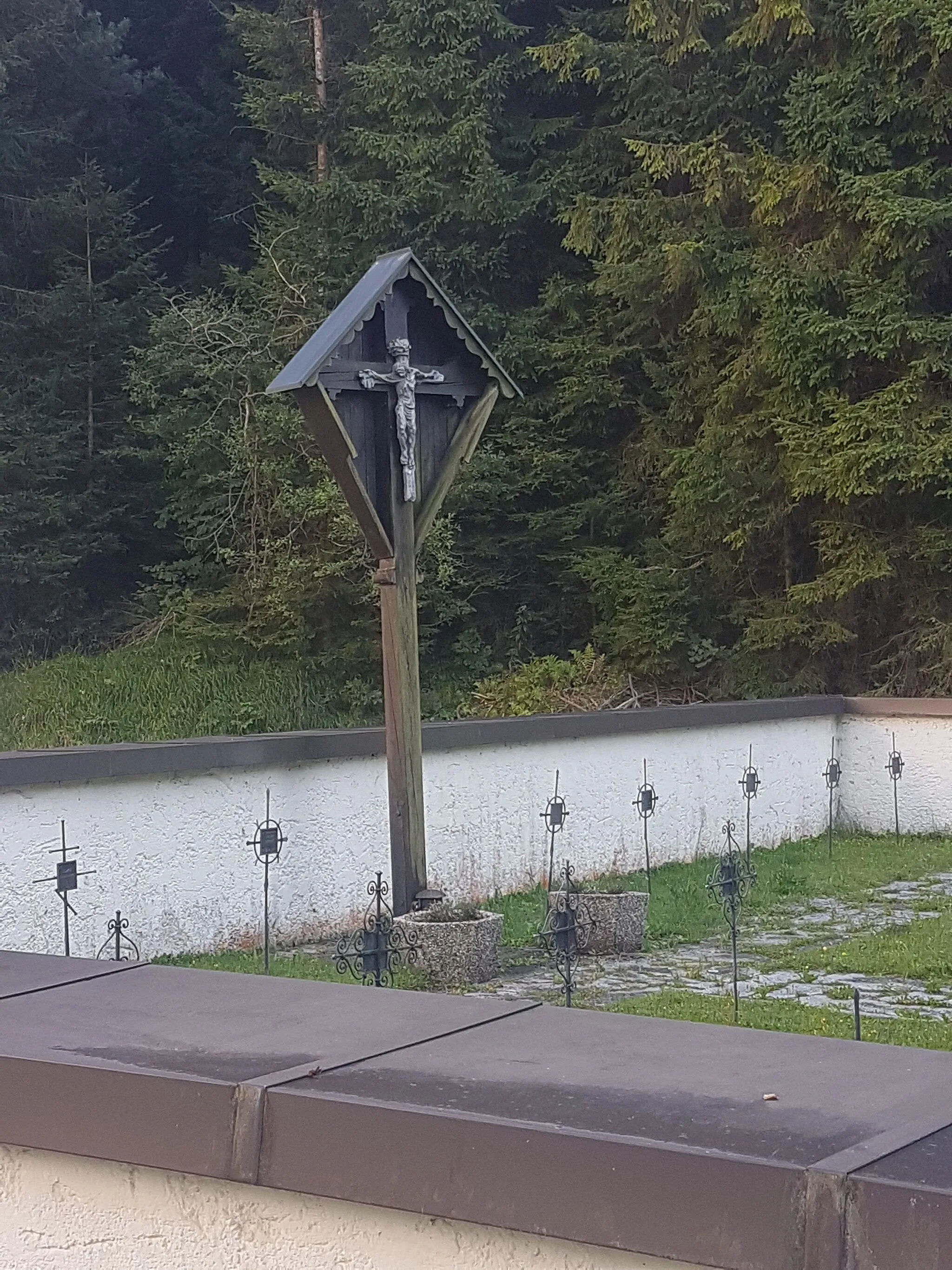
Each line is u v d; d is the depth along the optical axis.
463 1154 2.29
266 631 21.61
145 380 22.27
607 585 20.81
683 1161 2.12
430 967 7.60
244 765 8.58
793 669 19.95
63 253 24.98
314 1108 2.43
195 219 28.80
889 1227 1.96
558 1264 2.26
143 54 29.73
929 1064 2.62
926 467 17.16
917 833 14.18
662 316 21.16
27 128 25.38
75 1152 2.67
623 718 11.58
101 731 20.28
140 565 24.61
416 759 8.32
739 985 7.50
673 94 21.06
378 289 8.13
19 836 7.52
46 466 23.48
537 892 10.55
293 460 20.94
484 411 8.72
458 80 21.78
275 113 23.92
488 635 22.70
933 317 17.98
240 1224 2.57
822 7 19.39
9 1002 3.25
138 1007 3.18
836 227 18.45
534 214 22.20
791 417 18.55
